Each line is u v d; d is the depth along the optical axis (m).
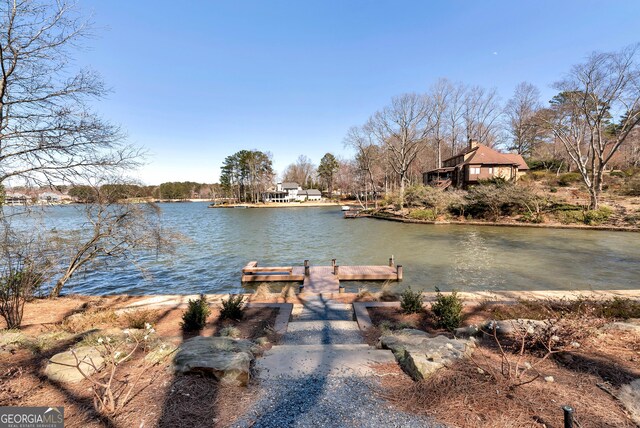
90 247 9.66
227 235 26.09
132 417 2.78
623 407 2.72
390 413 2.90
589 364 3.46
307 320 7.49
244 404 3.07
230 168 78.94
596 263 14.03
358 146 46.19
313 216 45.22
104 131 8.02
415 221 31.20
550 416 2.64
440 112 47.00
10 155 6.97
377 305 7.96
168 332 6.22
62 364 3.49
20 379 3.43
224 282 12.61
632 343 4.01
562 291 9.42
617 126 40.19
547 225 24.98
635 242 18.50
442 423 2.71
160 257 16.92
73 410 2.85
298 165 108.81
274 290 11.48
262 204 74.12
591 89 25.27
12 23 6.55
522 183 31.97
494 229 25.36
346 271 12.89
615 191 31.67
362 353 4.36
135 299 9.04
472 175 40.72
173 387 3.27
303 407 3.03
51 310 7.71
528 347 4.10
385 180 59.22
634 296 8.58
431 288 11.07
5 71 6.77
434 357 3.68
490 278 12.13
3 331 5.25
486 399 2.92
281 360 4.14
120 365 3.77
